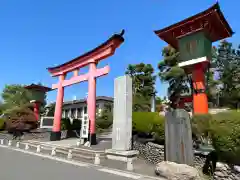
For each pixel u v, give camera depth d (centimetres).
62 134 2622
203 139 1091
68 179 897
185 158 1000
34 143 2372
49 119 3112
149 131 1462
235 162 842
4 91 4791
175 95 1612
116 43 1831
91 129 1906
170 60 2783
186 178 883
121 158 1384
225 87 2667
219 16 1329
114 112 1570
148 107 3084
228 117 872
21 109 3116
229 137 833
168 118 1117
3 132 3425
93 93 1977
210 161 955
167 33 1523
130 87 1559
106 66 1880
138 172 1072
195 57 1378
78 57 2203
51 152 1805
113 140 1520
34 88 3284
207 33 1409
